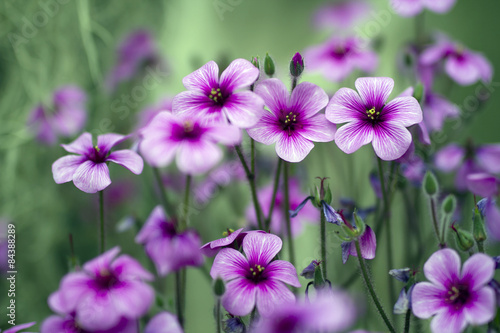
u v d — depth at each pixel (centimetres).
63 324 57
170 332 55
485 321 55
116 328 55
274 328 53
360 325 66
